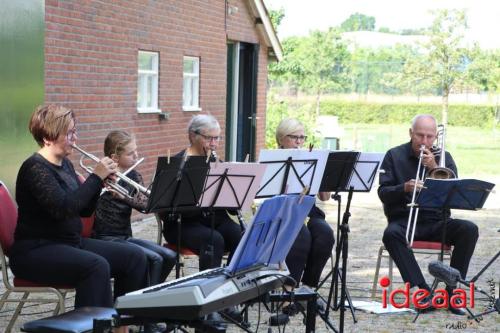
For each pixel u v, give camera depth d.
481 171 19.08
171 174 5.01
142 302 3.68
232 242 6.08
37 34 7.73
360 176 6.03
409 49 30.34
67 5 8.63
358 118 29.47
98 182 4.76
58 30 8.48
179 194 5.14
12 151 7.34
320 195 6.48
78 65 8.91
